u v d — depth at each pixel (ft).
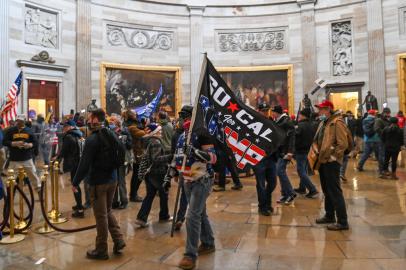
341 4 69.87
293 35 74.02
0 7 52.65
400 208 22.85
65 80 62.49
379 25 65.92
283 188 24.89
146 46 72.79
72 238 18.31
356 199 25.58
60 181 34.50
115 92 69.00
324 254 15.29
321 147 19.08
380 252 15.37
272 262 14.53
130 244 17.25
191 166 14.76
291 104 72.69
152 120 39.96
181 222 19.45
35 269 14.40
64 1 62.69
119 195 26.55
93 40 67.00
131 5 71.36
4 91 52.42
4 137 26.76
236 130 17.03
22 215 20.02
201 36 75.46
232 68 75.05
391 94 64.90
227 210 23.53
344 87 69.77
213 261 14.80
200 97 15.66
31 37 57.67
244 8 75.97
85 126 35.65
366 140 37.93
